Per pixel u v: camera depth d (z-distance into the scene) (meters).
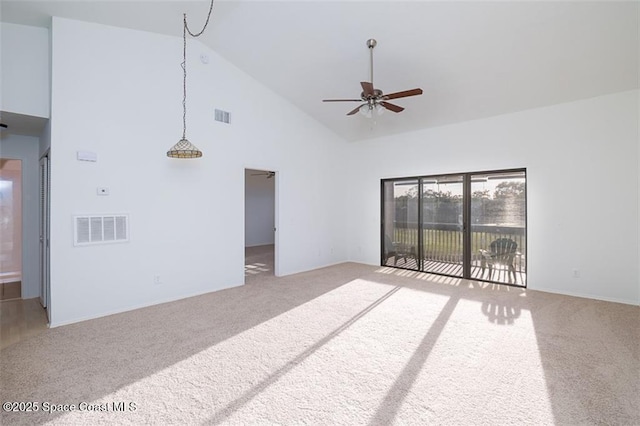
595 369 2.42
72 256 3.36
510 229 4.96
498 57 3.72
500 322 3.38
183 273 4.25
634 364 2.49
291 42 4.07
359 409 1.97
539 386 2.21
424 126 5.76
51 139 3.22
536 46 3.46
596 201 4.20
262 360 2.57
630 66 3.56
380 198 6.55
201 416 1.91
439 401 2.05
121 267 3.70
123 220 3.70
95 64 3.49
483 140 5.16
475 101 4.69
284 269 5.67
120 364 2.50
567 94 4.23
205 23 3.78
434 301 4.12
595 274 4.22
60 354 2.66
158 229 4.00
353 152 7.02
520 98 4.46
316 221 6.32
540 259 4.64
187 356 2.63
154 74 3.95
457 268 5.51
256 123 5.14
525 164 4.74
